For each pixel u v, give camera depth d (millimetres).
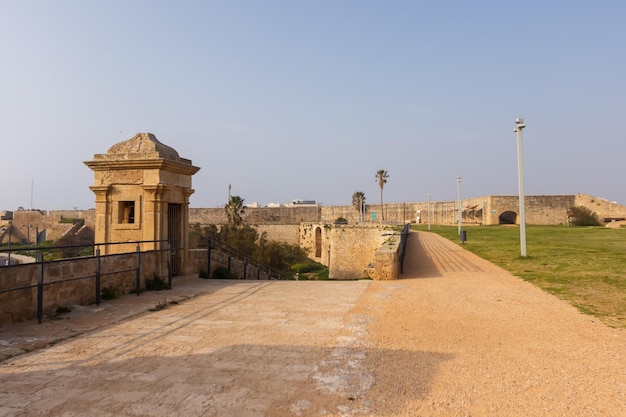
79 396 4180
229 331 6586
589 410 3883
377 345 5852
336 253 46344
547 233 34312
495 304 8656
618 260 14891
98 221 11219
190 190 12500
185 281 12125
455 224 65562
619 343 5926
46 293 7523
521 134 17859
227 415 3777
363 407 3941
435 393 4254
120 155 11148
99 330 6641
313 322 7184
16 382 4535
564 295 9523
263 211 77625
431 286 11000
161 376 4703
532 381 4570
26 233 73250
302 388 4367
